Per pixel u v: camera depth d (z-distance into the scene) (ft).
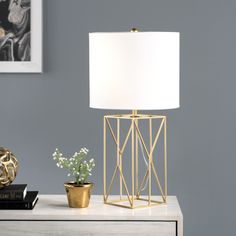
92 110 10.43
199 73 10.30
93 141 10.44
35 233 8.36
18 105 10.46
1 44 10.33
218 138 10.34
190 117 10.34
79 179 8.77
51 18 10.35
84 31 10.36
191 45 10.28
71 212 8.41
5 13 10.30
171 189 10.41
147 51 8.00
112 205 8.86
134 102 8.03
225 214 10.37
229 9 10.23
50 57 10.39
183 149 10.37
